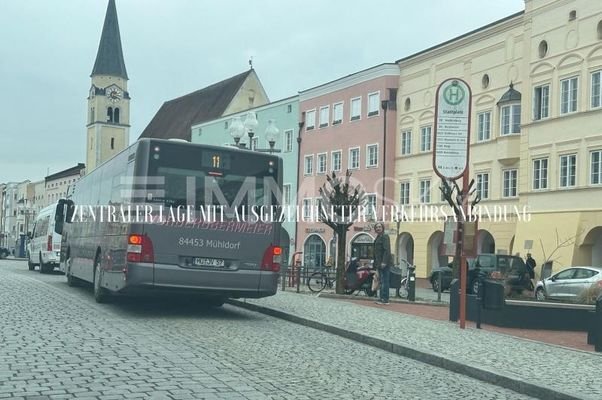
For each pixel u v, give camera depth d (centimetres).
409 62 4509
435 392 830
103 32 10162
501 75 3791
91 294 1961
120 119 10100
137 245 1363
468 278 2105
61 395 717
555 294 2645
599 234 3164
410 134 4497
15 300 1681
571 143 3272
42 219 3534
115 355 951
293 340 1204
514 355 1059
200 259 1398
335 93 5144
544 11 3466
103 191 1708
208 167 1420
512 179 3709
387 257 1922
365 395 782
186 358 948
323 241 5100
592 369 954
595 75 3173
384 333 1254
